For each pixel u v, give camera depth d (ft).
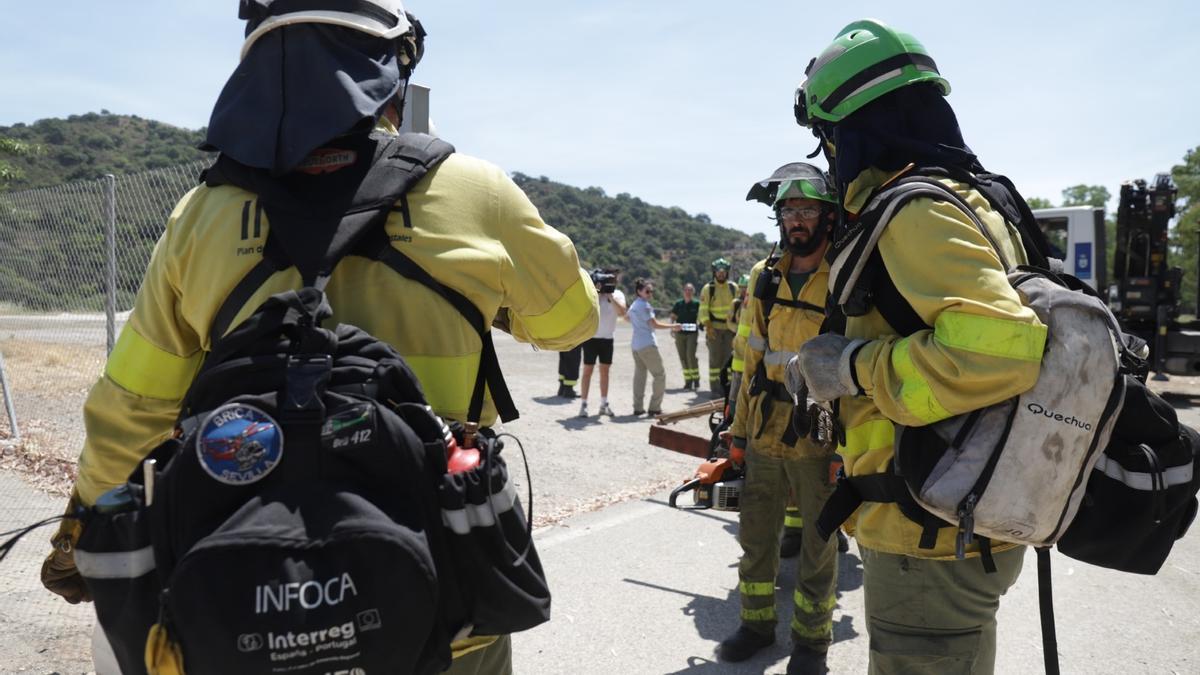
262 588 3.75
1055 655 6.61
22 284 25.76
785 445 12.30
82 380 31.83
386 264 4.98
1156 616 14.43
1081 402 5.81
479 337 5.29
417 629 4.00
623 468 24.97
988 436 5.91
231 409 4.09
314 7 5.08
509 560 4.59
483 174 5.46
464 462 4.50
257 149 4.85
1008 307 5.78
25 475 20.48
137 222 21.61
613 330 34.35
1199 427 34.53
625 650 12.92
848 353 6.57
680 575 15.96
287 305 4.36
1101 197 192.65
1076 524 6.47
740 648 12.67
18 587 13.62
